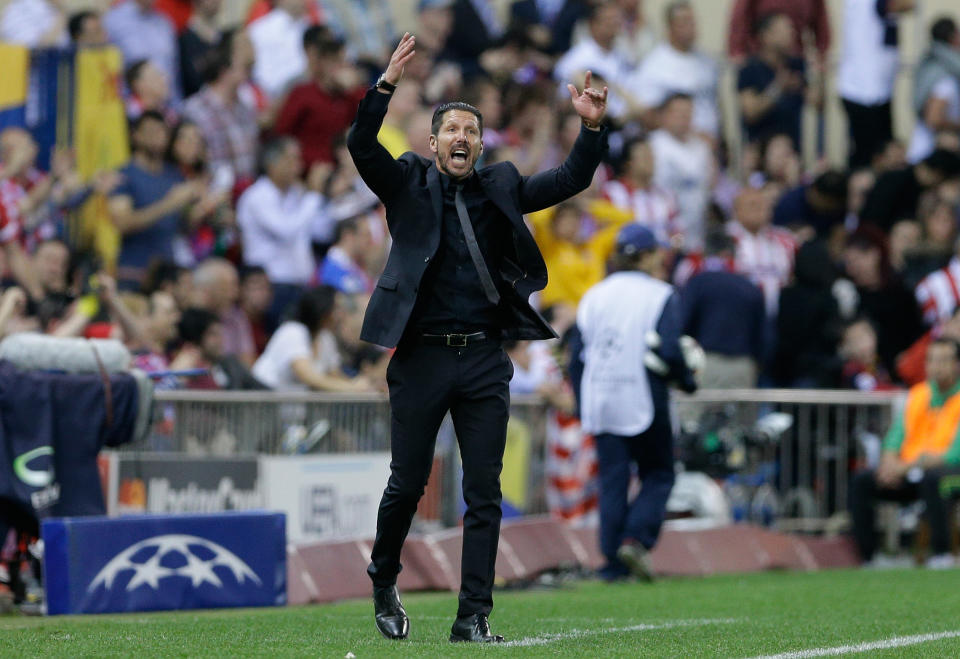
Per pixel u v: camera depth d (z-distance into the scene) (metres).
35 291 37.69
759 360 45.47
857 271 52.22
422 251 21.17
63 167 42.16
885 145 58.50
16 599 28.89
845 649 22.11
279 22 53.69
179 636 22.69
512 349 42.41
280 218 46.59
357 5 57.06
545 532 37.62
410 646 21.05
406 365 21.50
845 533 44.25
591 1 57.66
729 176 58.72
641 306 36.09
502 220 21.64
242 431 35.28
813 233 54.56
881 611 28.92
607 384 36.03
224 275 42.06
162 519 28.77
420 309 21.42
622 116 55.12
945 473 41.34
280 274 46.56
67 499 29.08
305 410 36.28
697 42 63.91
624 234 36.66
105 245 42.91
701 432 41.66
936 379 42.69
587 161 21.17
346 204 47.94
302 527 35.19
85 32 46.53
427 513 37.94
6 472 28.25
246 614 28.08
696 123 57.56
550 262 46.91
